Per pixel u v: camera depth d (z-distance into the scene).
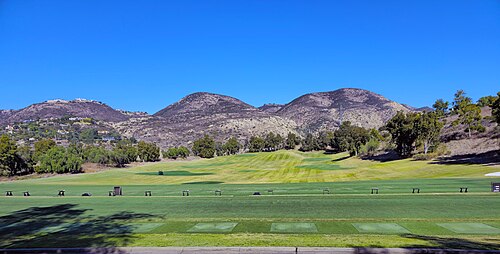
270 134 194.75
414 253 13.68
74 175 94.56
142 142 153.25
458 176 56.59
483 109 117.50
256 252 14.22
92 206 35.84
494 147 78.75
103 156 122.50
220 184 61.41
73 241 17.11
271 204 33.06
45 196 46.59
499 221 22.95
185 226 23.66
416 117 91.81
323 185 51.56
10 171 98.56
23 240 18.59
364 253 13.82
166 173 93.38
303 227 22.47
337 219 24.95
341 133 151.00
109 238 17.47
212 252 14.32
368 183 52.09
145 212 30.92
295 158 133.38
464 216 24.91
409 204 30.50
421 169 69.81
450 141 95.12
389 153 108.56
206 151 174.50
